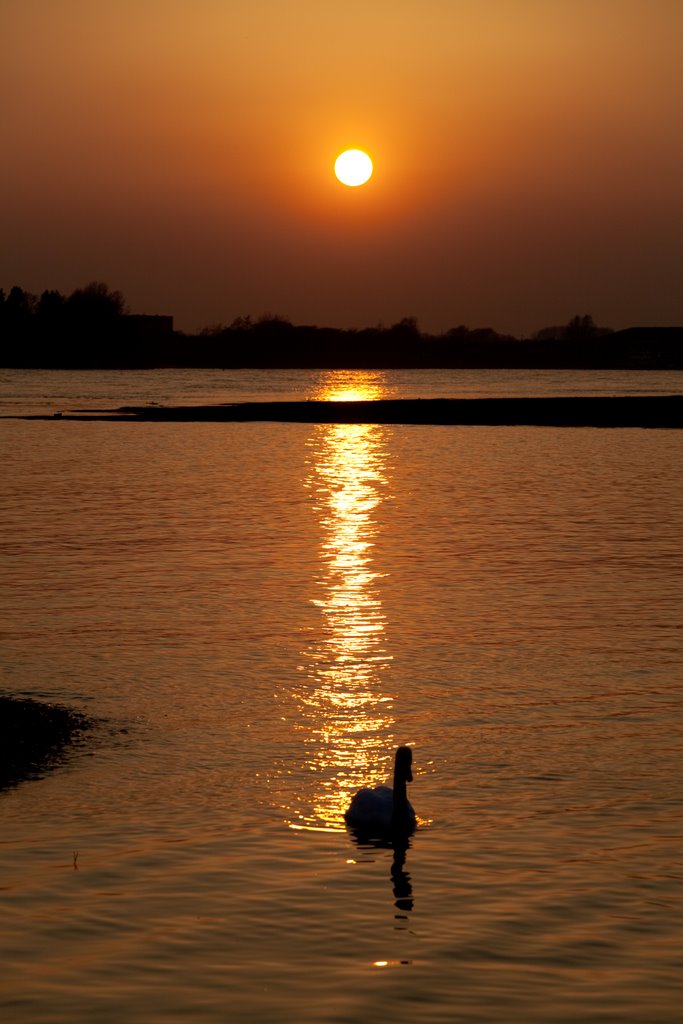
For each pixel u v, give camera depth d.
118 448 185.00
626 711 46.62
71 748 42.03
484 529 98.19
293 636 59.16
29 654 55.25
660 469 150.25
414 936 28.66
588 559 82.50
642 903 30.36
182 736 43.47
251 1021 25.20
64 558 82.44
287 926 29.16
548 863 32.69
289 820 35.84
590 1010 25.64
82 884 31.31
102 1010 25.56
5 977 26.83
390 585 72.75
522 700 48.19
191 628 60.72
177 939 28.47
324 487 131.12
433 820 35.88
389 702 47.91
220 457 169.75
